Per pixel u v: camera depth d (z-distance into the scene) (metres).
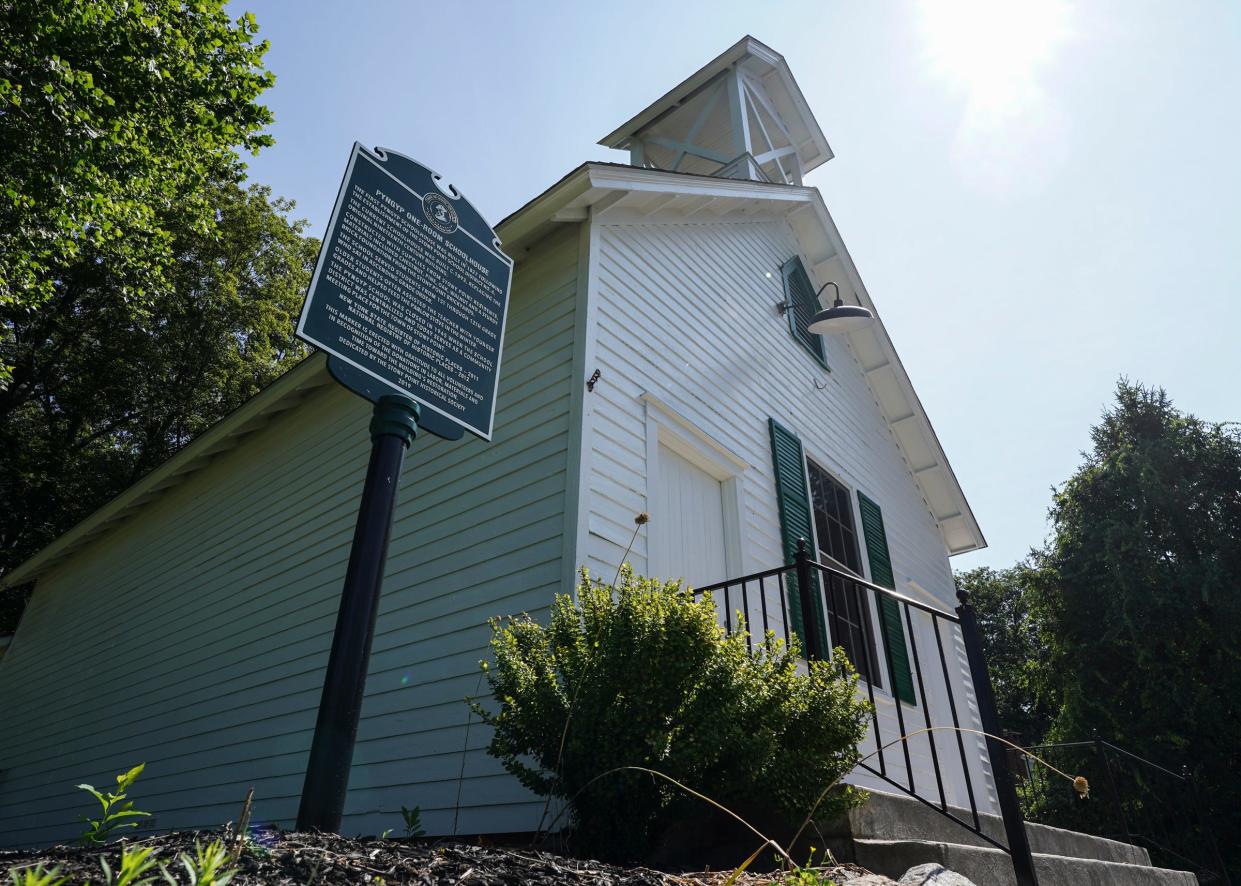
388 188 3.68
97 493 20.78
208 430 9.41
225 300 21.53
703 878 2.66
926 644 9.34
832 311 7.60
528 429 5.59
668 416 6.16
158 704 8.49
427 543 5.86
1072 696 12.73
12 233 8.89
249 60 9.33
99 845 1.98
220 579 8.54
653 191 6.59
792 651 3.63
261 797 6.32
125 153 8.91
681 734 3.10
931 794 7.87
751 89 10.35
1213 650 12.17
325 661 6.44
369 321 3.35
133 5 8.35
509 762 3.42
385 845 2.16
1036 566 15.30
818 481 8.38
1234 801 10.88
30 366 19.64
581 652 3.36
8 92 7.73
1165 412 14.57
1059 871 4.11
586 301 5.76
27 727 11.22
